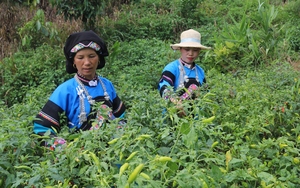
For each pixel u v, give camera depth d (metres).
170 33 9.70
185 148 2.10
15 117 3.12
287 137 2.79
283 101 3.57
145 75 6.36
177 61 3.70
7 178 1.98
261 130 2.76
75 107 2.71
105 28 9.30
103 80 2.92
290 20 10.27
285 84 4.97
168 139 2.20
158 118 2.54
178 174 1.66
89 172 1.93
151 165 1.69
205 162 2.09
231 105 3.15
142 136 1.96
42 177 1.87
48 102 2.69
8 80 6.64
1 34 9.05
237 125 2.75
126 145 1.95
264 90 4.04
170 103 2.79
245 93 3.53
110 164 1.94
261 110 3.29
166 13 10.83
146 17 10.09
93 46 2.71
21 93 6.32
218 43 7.91
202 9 11.20
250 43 7.81
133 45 8.34
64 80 6.61
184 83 3.63
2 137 2.14
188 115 2.42
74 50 2.71
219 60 7.40
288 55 7.71
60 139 2.32
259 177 2.02
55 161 2.09
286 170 2.23
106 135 2.19
